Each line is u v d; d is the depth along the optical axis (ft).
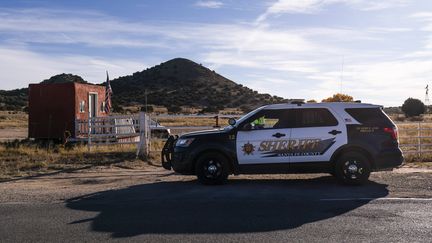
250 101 395.14
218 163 38.88
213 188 37.58
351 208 29.81
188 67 477.36
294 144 38.60
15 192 36.68
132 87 433.48
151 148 63.10
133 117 65.21
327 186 38.09
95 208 30.42
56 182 42.34
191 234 24.04
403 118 182.39
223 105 376.89
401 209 29.32
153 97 392.27
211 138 39.01
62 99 75.56
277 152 38.63
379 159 38.37
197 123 147.74
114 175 46.34
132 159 56.65
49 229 25.12
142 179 43.34
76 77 346.54
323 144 38.52
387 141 38.68
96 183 41.45
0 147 64.64
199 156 39.17
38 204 31.78
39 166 51.88
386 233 23.91
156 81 443.32
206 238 23.30
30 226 25.73
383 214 28.04
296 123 38.96
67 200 33.27
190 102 382.42
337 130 38.65
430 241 22.52
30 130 76.07
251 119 39.22
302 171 38.78
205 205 31.09
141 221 26.86
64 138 72.02
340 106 39.27
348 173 38.17
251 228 25.16
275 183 39.88
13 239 23.22
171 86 431.43
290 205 30.91
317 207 30.22
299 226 25.49
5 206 31.12
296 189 36.83
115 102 359.66
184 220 27.04
